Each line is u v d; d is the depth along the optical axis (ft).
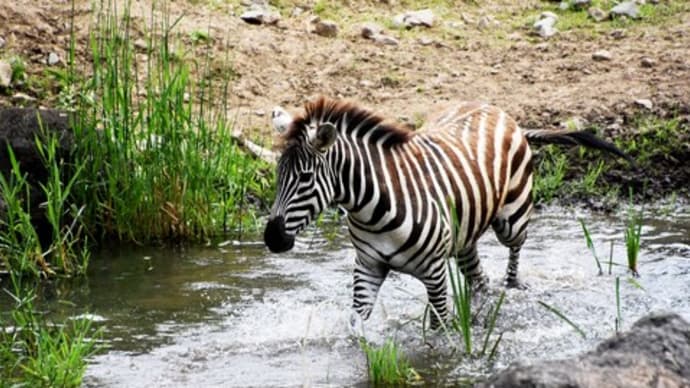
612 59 72.02
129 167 51.96
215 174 53.47
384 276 39.32
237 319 41.83
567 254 50.06
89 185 51.52
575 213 57.21
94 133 51.39
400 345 38.86
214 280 46.60
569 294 44.50
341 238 53.01
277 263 49.01
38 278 46.57
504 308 42.86
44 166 51.01
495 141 42.16
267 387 35.12
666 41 74.59
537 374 24.53
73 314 42.42
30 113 52.13
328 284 45.96
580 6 80.43
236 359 37.81
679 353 25.98
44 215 51.01
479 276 43.80
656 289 44.93
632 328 26.89
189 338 39.88
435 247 38.50
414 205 37.83
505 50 74.49
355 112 37.78
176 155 52.08
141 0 72.95
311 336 40.04
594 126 63.16
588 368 25.07
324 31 74.74
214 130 57.26
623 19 78.28
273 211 36.63
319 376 36.09
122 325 41.29
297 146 36.50
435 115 44.16
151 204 51.85
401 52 73.67
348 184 37.27
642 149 61.62
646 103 65.16
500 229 43.70
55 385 35.04
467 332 37.81
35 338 38.75
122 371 36.60
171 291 45.24
